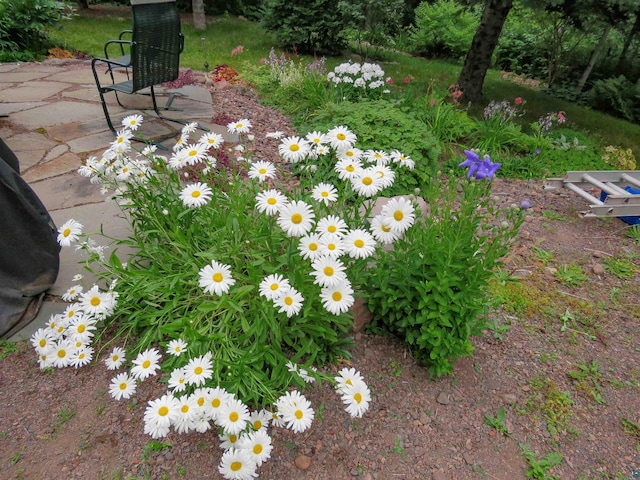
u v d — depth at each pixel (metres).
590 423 2.05
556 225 3.67
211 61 7.23
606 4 6.40
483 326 2.18
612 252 3.34
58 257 2.38
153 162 2.40
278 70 5.82
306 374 1.83
